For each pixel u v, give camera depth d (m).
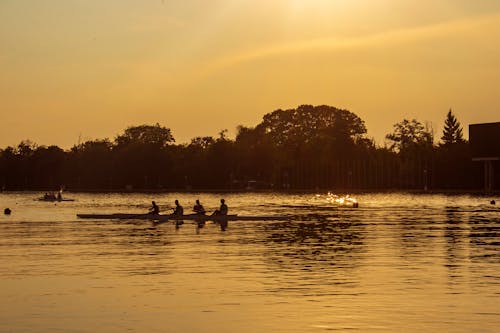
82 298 46.62
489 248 73.88
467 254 68.50
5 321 40.44
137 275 55.81
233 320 40.44
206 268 59.44
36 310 43.19
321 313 41.88
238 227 106.12
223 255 68.56
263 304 44.47
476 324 39.06
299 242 81.25
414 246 76.25
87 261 64.50
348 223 115.38
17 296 47.31
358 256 67.38
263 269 58.72
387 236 89.00
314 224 112.69
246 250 72.88
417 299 45.53
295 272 56.94
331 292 48.06
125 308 43.59
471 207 183.25
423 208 176.88
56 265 61.84
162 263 62.78
